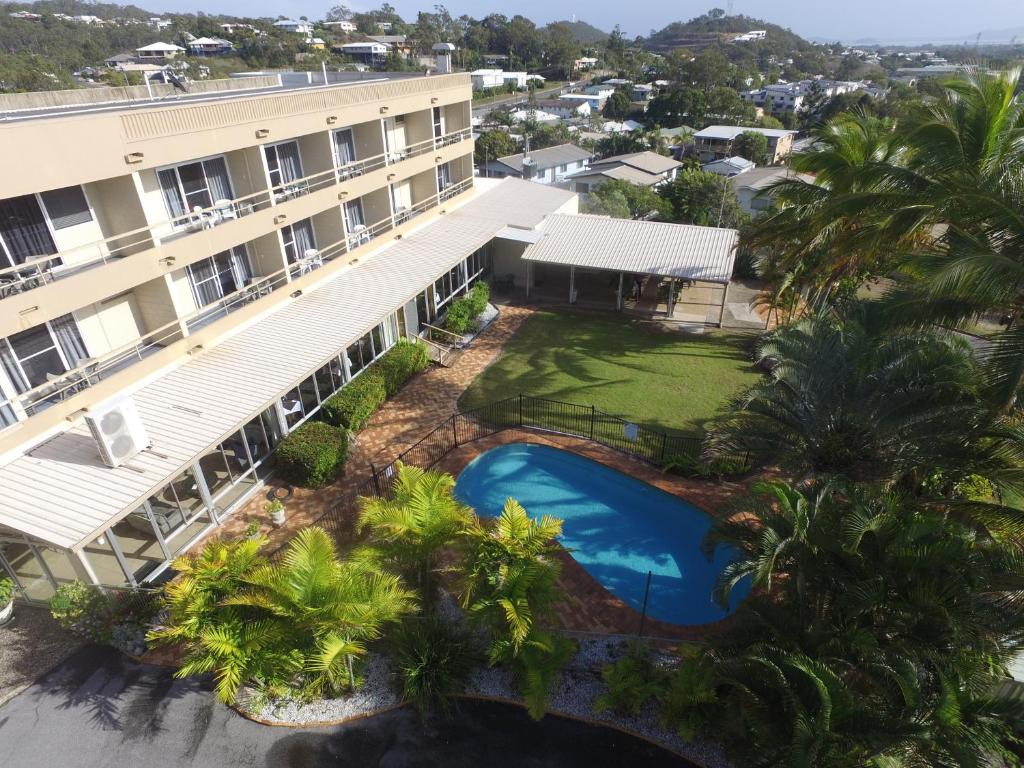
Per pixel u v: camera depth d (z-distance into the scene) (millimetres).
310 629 12086
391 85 26891
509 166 77000
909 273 18484
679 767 12031
